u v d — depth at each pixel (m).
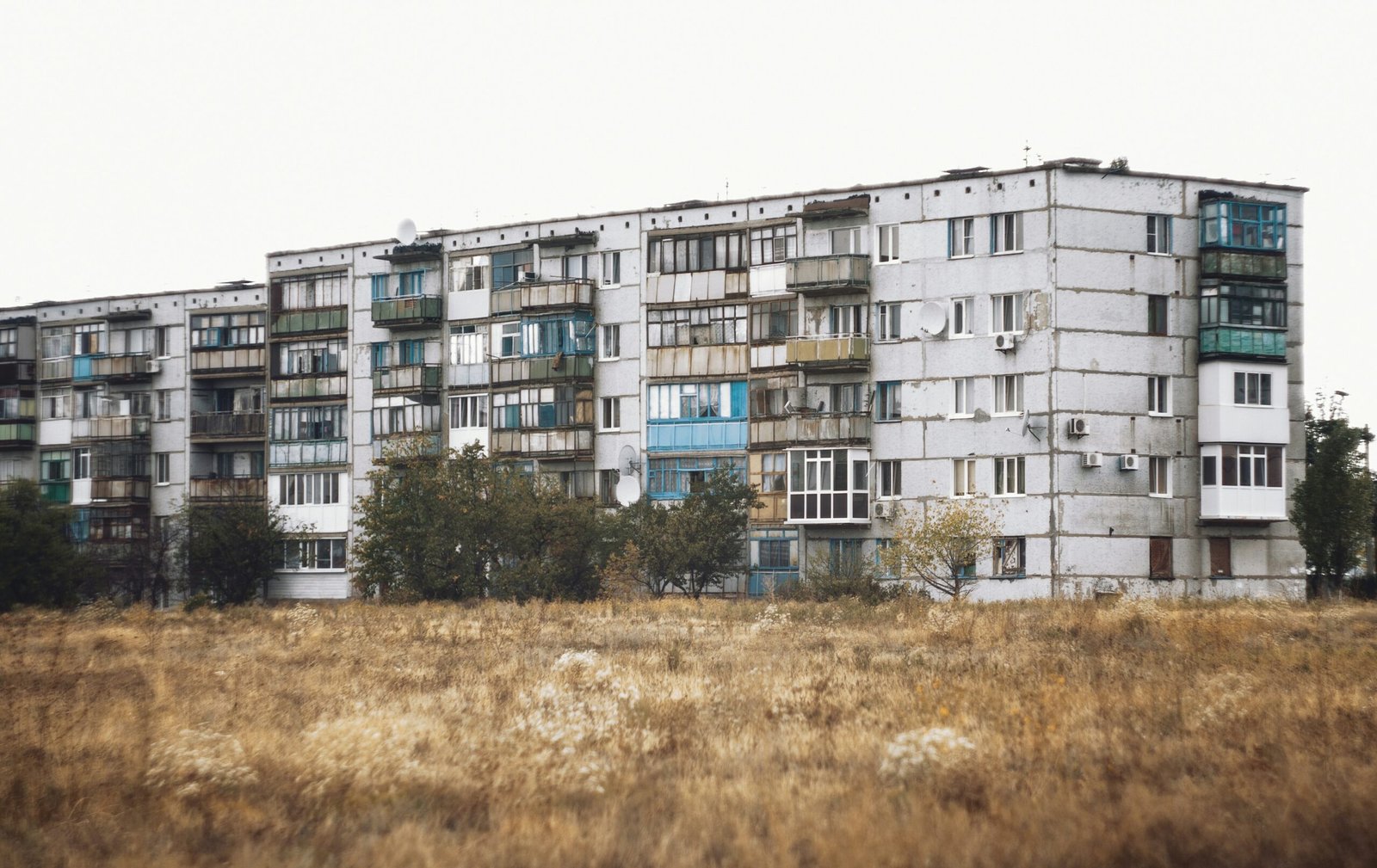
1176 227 54.69
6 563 57.16
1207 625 31.02
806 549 58.28
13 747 17.75
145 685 24.27
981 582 54.00
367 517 57.84
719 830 12.80
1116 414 53.62
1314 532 53.16
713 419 61.31
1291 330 55.97
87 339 79.38
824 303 58.47
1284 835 12.31
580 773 14.80
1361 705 19.06
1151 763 15.34
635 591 56.53
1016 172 54.59
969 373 55.28
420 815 13.91
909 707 19.33
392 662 28.25
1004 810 13.02
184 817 14.10
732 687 22.16
